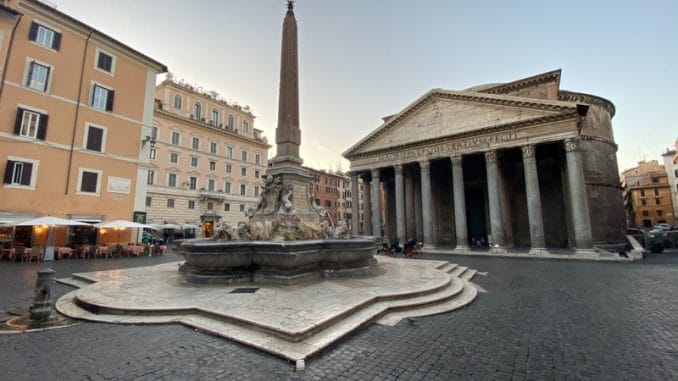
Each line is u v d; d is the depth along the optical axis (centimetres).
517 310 726
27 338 521
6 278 1136
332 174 6850
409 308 697
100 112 2242
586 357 460
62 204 2012
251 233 970
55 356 450
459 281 1002
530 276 1276
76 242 2066
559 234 2894
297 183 1168
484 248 2828
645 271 1423
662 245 2519
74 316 626
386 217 3862
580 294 913
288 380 383
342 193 7169
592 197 3244
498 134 2506
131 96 2436
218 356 448
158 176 3794
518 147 2439
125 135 2372
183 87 4203
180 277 966
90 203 2144
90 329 562
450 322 628
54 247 1794
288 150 1170
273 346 462
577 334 561
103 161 2233
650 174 6750
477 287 1009
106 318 608
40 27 1994
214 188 4381
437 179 3541
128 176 2364
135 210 2386
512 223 3102
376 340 520
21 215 1823
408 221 3316
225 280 848
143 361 432
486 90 3334
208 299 678
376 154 3200
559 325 612
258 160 5097
